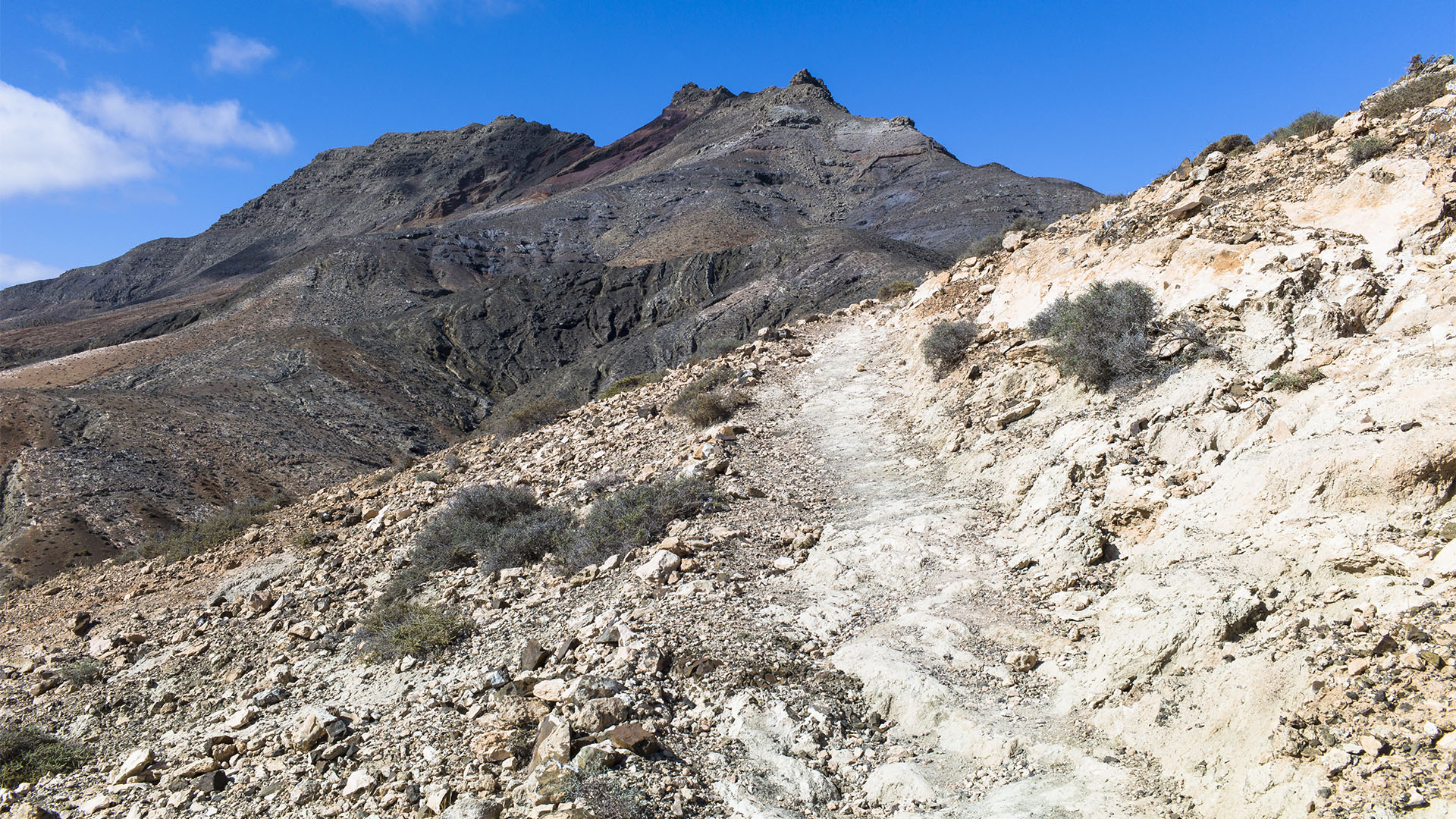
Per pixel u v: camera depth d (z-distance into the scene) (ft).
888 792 19.72
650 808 18.65
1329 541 21.18
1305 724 16.70
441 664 29.76
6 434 246.68
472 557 41.39
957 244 510.99
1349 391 27.35
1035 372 42.50
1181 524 25.93
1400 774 14.78
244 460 273.54
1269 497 24.21
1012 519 32.55
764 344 72.69
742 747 21.40
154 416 281.95
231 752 25.82
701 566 33.24
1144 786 17.78
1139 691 20.40
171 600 47.19
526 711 23.63
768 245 484.33
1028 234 64.39
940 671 23.72
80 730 32.37
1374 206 35.76
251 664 35.06
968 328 50.72
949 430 43.45
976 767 20.02
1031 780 18.99
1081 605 25.21
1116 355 36.81
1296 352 31.86
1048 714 21.12
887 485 40.27
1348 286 32.91
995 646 24.72
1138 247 43.88
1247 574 21.68
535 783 19.54
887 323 69.51
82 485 223.51
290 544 52.11
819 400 55.26
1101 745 19.51
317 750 24.45
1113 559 27.04
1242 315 35.32
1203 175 48.62
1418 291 31.17
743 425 51.01
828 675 24.63
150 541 64.59
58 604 51.65
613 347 414.41
